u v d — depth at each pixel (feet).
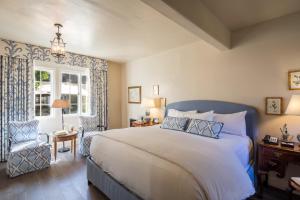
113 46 13.30
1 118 11.83
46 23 9.33
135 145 6.84
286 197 7.96
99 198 7.59
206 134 8.69
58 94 15.01
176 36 11.23
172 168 4.98
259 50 9.48
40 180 9.16
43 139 13.93
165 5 5.75
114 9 7.86
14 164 9.48
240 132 9.09
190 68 12.78
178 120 10.55
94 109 16.58
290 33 8.51
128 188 6.31
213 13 8.43
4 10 7.97
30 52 12.97
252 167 8.49
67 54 14.89
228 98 10.74
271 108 9.00
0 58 11.78
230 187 4.95
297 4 7.61
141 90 16.88
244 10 8.14
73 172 10.17
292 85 8.39
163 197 4.87
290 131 8.46
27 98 12.83
